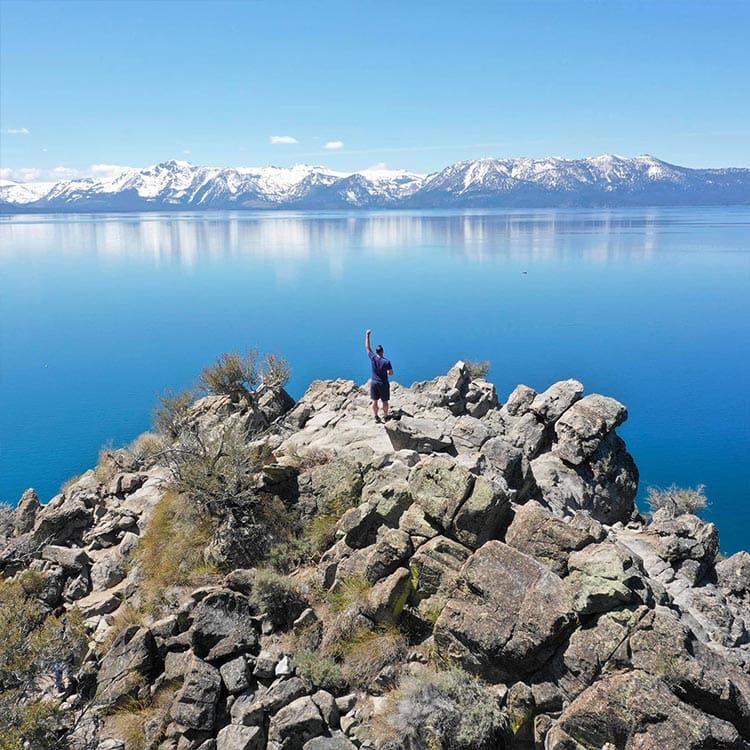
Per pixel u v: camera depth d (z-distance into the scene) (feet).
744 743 32.07
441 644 40.42
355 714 38.09
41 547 63.31
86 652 48.39
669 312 643.04
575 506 64.03
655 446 279.69
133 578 56.39
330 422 78.38
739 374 408.05
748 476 237.86
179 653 43.98
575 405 71.10
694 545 51.93
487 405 86.02
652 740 32.27
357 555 47.88
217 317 629.51
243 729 37.91
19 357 465.47
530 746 36.65
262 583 45.52
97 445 269.64
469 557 42.52
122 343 513.04
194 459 59.77
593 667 35.68
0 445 271.49
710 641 43.06
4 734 38.52
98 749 39.22
